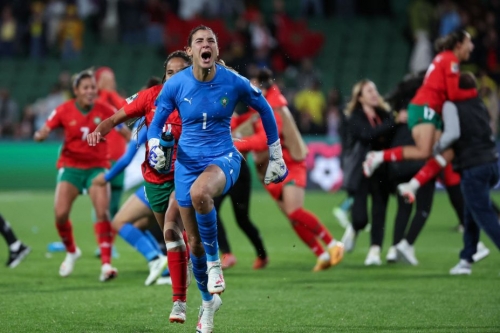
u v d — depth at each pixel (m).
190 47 20.48
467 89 29.53
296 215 32.12
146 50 82.81
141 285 29.16
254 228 33.34
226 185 20.31
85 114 30.97
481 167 29.05
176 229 21.50
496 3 74.06
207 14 81.00
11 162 67.88
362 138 34.44
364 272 32.22
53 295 26.89
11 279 30.31
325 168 65.31
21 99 81.19
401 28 82.06
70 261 31.22
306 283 29.56
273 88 31.78
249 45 73.31
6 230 32.78
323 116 69.31
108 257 30.25
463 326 22.08
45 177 67.94
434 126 30.72
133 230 29.33
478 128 29.14
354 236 35.72
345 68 79.69
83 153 30.84
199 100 20.36
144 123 23.27
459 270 31.17
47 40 83.94
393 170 33.62
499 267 33.16
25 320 22.88
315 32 78.62
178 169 20.67
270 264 34.72
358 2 84.12
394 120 34.56
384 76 79.06
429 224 49.03
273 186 32.22
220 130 20.67
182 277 21.22
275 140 21.70
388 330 21.67
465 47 30.25
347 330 21.75
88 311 24.22
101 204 30.48
